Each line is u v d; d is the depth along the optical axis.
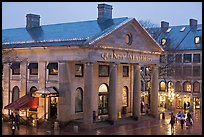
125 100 52.19
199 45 73.75
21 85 48.41
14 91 49.69
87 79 42.28
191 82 74.06
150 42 50.97
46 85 45.78
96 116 47.00
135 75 49.34
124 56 46.75
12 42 49.56
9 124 45.50
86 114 42.25
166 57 75.25
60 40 45.09
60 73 43.97
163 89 76.38
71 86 44.41
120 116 48.84
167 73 76.12
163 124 47.44
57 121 43.94
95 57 42.81
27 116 47.25
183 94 74.81
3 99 50.12
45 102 45.75
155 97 52.66
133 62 48.28
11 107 44.88
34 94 44.41
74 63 44.91
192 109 65.19
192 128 44.91
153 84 52.94
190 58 74.38
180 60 75.44
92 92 43.00
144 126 45.41
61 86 43.94
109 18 50.16
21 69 48.38
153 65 52.97
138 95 49.28
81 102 45.91
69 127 43.00
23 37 51.62
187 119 45.88
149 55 51.41
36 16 56.06
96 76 47.50
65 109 43.72
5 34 54.56
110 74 45.38
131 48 47.53
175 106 75.31
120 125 45.56
